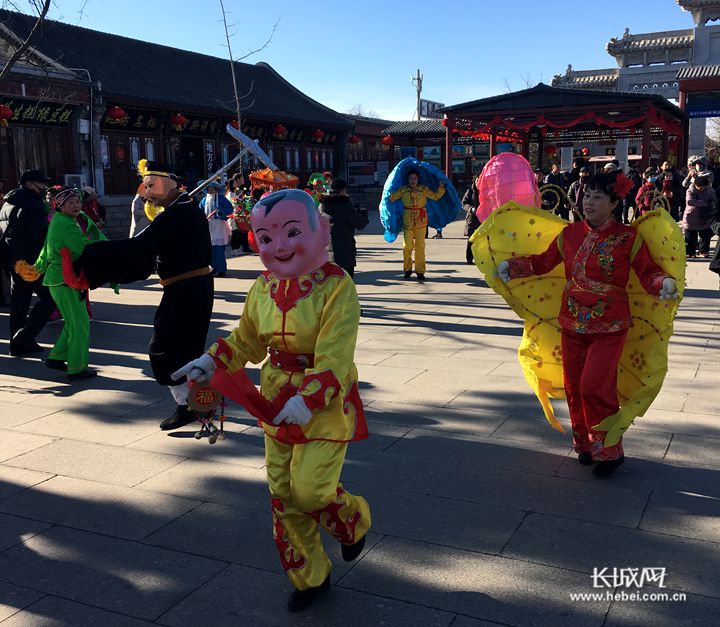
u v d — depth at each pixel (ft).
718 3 112.78
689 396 17.85
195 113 82.23
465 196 46.19
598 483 13.25
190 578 10.52
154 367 16.40
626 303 13.21
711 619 9.23
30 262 23.66
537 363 14.78
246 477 13.91
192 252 16.20
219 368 10.04
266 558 11.02
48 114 66.03
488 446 15.15
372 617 9.52
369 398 18.40
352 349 9.43
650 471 13.67
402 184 38.55
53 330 28.07
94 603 9.95
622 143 112.27
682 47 116.88
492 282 14.42
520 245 14.30
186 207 16.43
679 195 56.39
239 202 44.93
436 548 11.14
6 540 11.66
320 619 9.51
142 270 16.25
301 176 107.96
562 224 13.94
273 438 9.80
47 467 14.47
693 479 13.30
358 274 41.42
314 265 9.68
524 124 69.15
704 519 11.81
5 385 20.27
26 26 70.49
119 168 76.28
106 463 14.64
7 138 63.98
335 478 9.50
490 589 10.03
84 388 19.93
